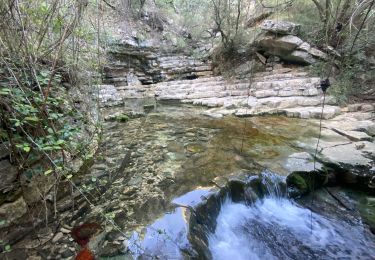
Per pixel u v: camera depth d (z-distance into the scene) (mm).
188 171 4094
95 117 4180
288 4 8148
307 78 7422
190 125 6137
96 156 4102
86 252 2512
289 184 4125
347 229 3682
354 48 6973
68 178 2760
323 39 7723
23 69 2502
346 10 6859
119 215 3076
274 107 6922
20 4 2500
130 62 10141
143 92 9039
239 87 8195
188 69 10344
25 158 2650
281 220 3838
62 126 2967
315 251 3393
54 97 2998
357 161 4355
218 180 3854
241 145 5055
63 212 3035
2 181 2506
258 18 9500
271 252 3361
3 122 2393
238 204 3920
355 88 6914
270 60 8773
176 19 11891
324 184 4324
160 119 6582
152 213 3127
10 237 2566
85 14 3518
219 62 9883
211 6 9719
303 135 5445
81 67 3836
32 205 2773
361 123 5820
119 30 9508
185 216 3113
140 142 5148
